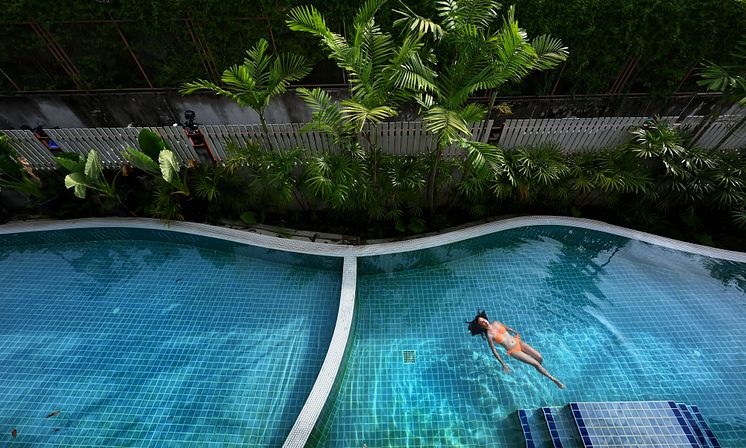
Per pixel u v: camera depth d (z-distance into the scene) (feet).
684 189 20.93
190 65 24.61
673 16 20.49
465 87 16.02
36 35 22.50
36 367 16.90
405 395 16.03
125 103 26.11
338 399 15.89
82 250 22.61
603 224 22.50
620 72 23.48
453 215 24.08
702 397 15.83
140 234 23.00
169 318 18.84
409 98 17.31
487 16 16.16
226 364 16.99
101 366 16.94
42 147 21.61
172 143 21.71
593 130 21.80
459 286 20.44
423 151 22.58
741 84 17.85
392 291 20.26
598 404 14.92
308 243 21.54
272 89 18.43
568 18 20.88
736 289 19.85
